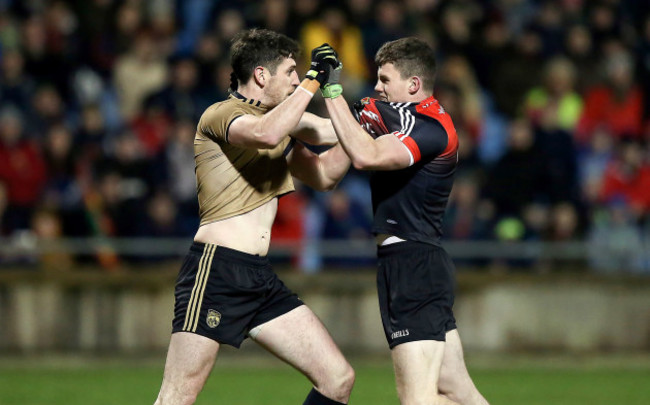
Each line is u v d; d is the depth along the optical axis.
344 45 44.97
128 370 35.31
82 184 39.28
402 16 46.66
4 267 37.59
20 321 37.34
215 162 18.58
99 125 41.09
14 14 47.19
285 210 39.25
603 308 39.41
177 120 41.75
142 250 38.47
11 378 32.94
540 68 46.78
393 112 18.88
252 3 46.34
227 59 43.75
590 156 45.31
